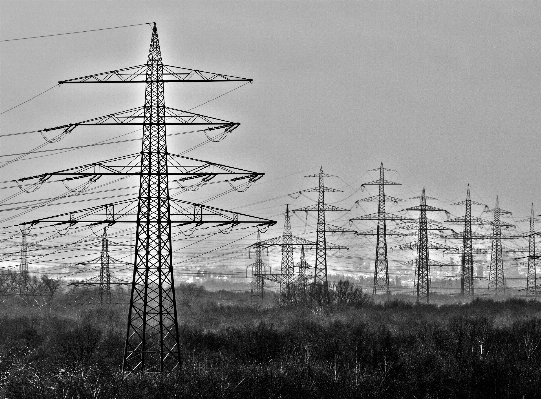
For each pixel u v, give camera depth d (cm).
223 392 10206
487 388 11562
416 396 11181
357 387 11106
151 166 10144
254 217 9994
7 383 10512
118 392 9975
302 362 12500
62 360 12712
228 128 10244
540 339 14438
